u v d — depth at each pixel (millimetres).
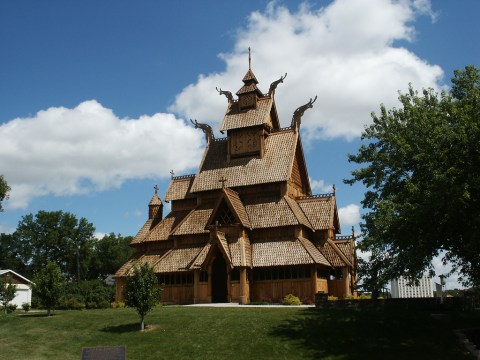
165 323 38594
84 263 133000
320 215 61094
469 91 36500
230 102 67875
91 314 44625
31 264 131375
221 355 31438
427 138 33594
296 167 66062
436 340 33094
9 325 41688
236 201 59688
